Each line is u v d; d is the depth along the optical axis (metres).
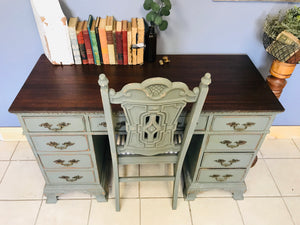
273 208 1.67
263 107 1.18
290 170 1.91
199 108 1.05
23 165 1.87
